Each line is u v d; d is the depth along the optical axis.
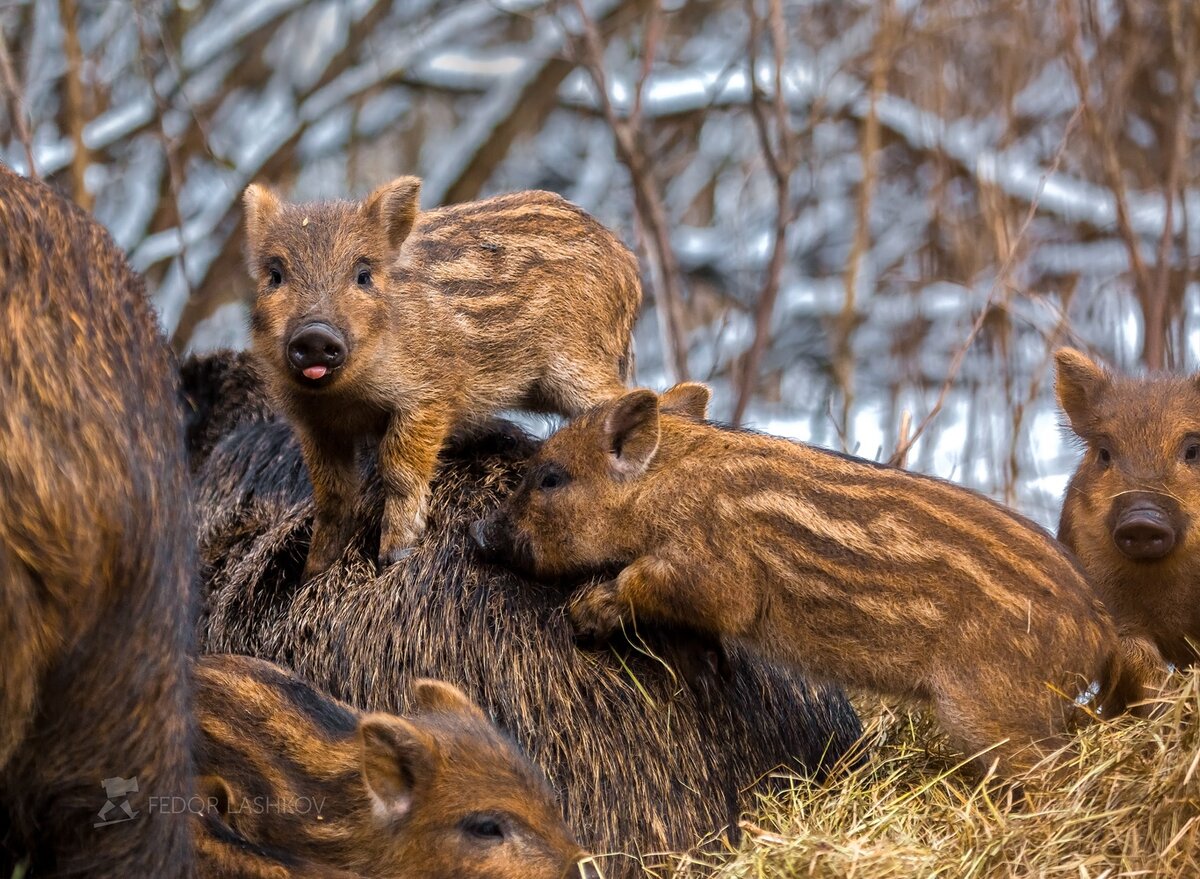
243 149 28.86
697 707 11.92
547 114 31.06
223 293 26.08
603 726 11.62
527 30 33.78
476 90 29.67
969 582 11.47
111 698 8.32
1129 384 13.45
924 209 27.89
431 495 13.00
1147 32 25.12
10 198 8.34
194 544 9.69
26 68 24.72
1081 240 26.31
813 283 28.22
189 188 27.80
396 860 10.38
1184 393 13.20
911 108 27.77
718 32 31.84
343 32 30.70
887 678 11.70
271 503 13.44
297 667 12.09
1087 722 11.71
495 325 13.80
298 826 10.45
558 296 14.34
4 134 24.62
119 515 8.16
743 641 12.05
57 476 7.88
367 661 11.92
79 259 8.56
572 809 11.43
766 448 12.14
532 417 15.66
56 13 26.53
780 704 12.43
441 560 12.22
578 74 30.31
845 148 29.78
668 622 11.92
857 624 11.66
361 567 12.46
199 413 14.88
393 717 10.40
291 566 12.76
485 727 10.87
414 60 29.58
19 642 7.77
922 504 11.74
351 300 12.61
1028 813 10.62
